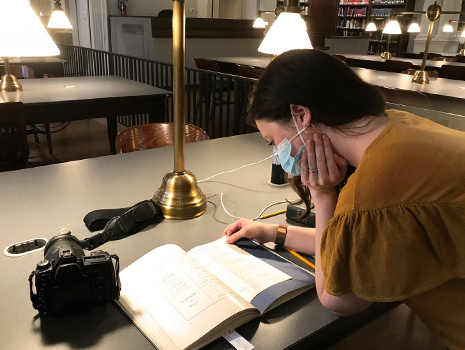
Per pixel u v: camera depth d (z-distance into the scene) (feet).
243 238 3.89
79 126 17.74
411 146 2.43
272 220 4.47
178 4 3.75
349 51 30.91
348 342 6.21
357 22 37.81
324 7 29.58
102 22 28.68
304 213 4.07
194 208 4.40
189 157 6.42
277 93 2.72
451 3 30.19
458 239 2.29
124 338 2.68
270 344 2.70
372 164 2.45
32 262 3.51
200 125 15.29
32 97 10.66
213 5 33.35
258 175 5.74
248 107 3.02
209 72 13.26
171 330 2.67
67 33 32.07
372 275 2.42
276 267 3.44
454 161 2.37
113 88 12.56
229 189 5.24
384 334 6.43
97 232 4.07
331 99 2.60
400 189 2.37
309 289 3.24
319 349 2.97
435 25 31.22
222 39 28.89
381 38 36.29
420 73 14.70
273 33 8.43
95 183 5.26
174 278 3.13
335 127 2.69
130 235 4.02
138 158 6.23
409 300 2.79
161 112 12.41
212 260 3.49
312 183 2.92
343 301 2.67
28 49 6.34
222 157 6.47
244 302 2.89
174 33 3.88
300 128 2.81
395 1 34.35
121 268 3.46
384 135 2.57
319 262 2.93
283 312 3.00
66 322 2.81
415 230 2.33
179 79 4.05
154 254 3.46
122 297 3.02
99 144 15.49
